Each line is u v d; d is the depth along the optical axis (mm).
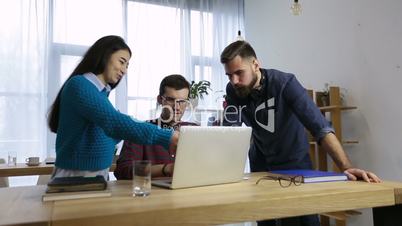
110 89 1297
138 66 3811
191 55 4090
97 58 1226
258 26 4055
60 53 3568
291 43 3482
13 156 3035
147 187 905
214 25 4215
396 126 2406
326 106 2742
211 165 1038
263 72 1693
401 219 1030
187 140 965
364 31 2656
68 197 828
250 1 4230
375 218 1109
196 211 734
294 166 1668
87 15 3689
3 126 3342
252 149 1830
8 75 3377
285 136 1672
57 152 1145
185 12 4090
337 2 2916
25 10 3465
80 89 1045
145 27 3881
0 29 3367
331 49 2973
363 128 2656
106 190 885
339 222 2613
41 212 685
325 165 2738
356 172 1196
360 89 2684
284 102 1632
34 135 3428
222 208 761
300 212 850
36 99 3455
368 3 2625
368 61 2621
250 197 845
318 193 898
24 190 976
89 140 1129
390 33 2447
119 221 665
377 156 2543
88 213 672
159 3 3965
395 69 2410
